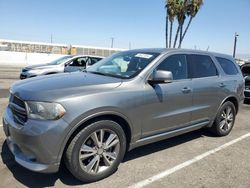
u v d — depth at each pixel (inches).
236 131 256.1
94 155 142.3
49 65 467.8
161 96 166.9
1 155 168.9
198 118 201.0
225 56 240.5
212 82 208.5
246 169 171.5
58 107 126.6
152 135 169.2
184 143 212.7
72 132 129.7
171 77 157.8
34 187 136.6
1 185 136.4
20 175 146.7
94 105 134.5
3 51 1566.2
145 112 159.2
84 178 139.9
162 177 154.9
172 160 179.0
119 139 149.6
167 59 178.7
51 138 125.3
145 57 176.9
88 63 489.4
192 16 1203.9
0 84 483.8
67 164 135.0
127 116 149.5
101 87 144.4
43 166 127.6
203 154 192.4
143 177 153.6
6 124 144.3
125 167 164.1
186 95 184.5
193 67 197.2
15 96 141.5
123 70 172.2
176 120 181.0
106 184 143.5
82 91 136.5
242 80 246.7
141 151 191.0
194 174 160.9
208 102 207.0
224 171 167.2
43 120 126.2
